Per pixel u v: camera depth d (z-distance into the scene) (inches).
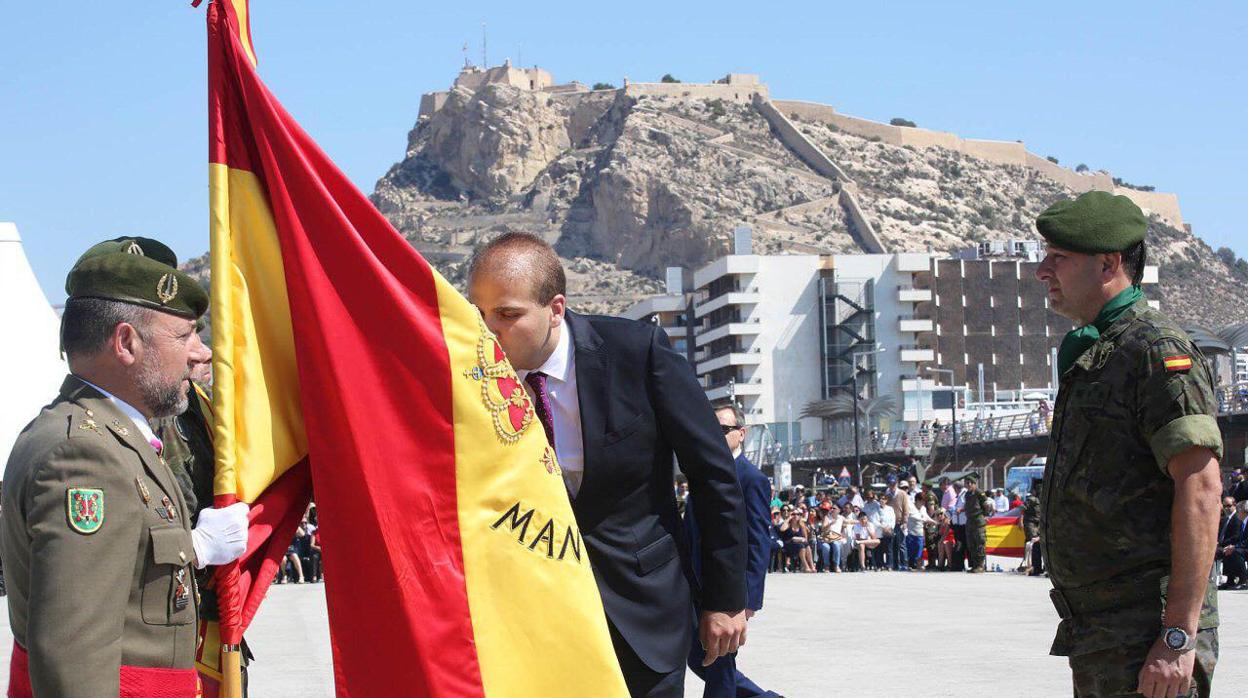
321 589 1011.9
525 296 181.2
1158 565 172.9
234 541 151.6
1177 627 166.2
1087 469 175.8
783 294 4699.8
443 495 164.1
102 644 131.4
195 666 148.0
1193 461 166.7
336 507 160.9
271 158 162.2
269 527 160.4
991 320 4815.5
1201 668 169.8
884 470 2488.9
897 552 1242.6
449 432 165.0
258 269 163.5
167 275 148.1
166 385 148.1
